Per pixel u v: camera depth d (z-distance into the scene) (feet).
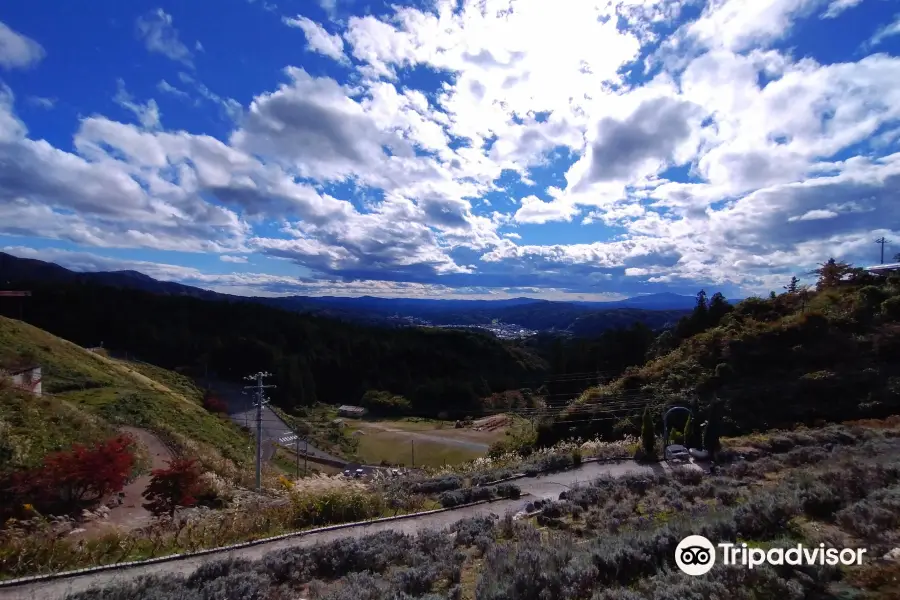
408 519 37.58
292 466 125.80
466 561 23.58
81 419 69.31
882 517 18.43
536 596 16.12
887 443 40.83
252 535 34.17
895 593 13.50
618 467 59.41
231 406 203.51
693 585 14.40
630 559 17.79
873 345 92.38
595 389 124.67
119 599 20.01
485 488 46.14
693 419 64.75
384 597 17.58
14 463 49.67
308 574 23.58
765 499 22.47
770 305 127.85
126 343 261.44
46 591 23.56
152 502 46.06
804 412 79.15
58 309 270.26
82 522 42.80
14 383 71.77
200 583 21.70
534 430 112.47
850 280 124.67
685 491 34.22
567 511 33.47
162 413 107.45
